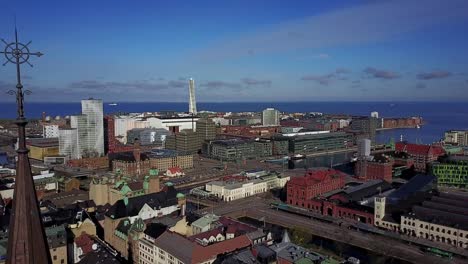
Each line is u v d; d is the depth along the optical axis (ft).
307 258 550.36
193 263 536.42
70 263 610.65
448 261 653.30
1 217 614.34
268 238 651.66
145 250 627.87
